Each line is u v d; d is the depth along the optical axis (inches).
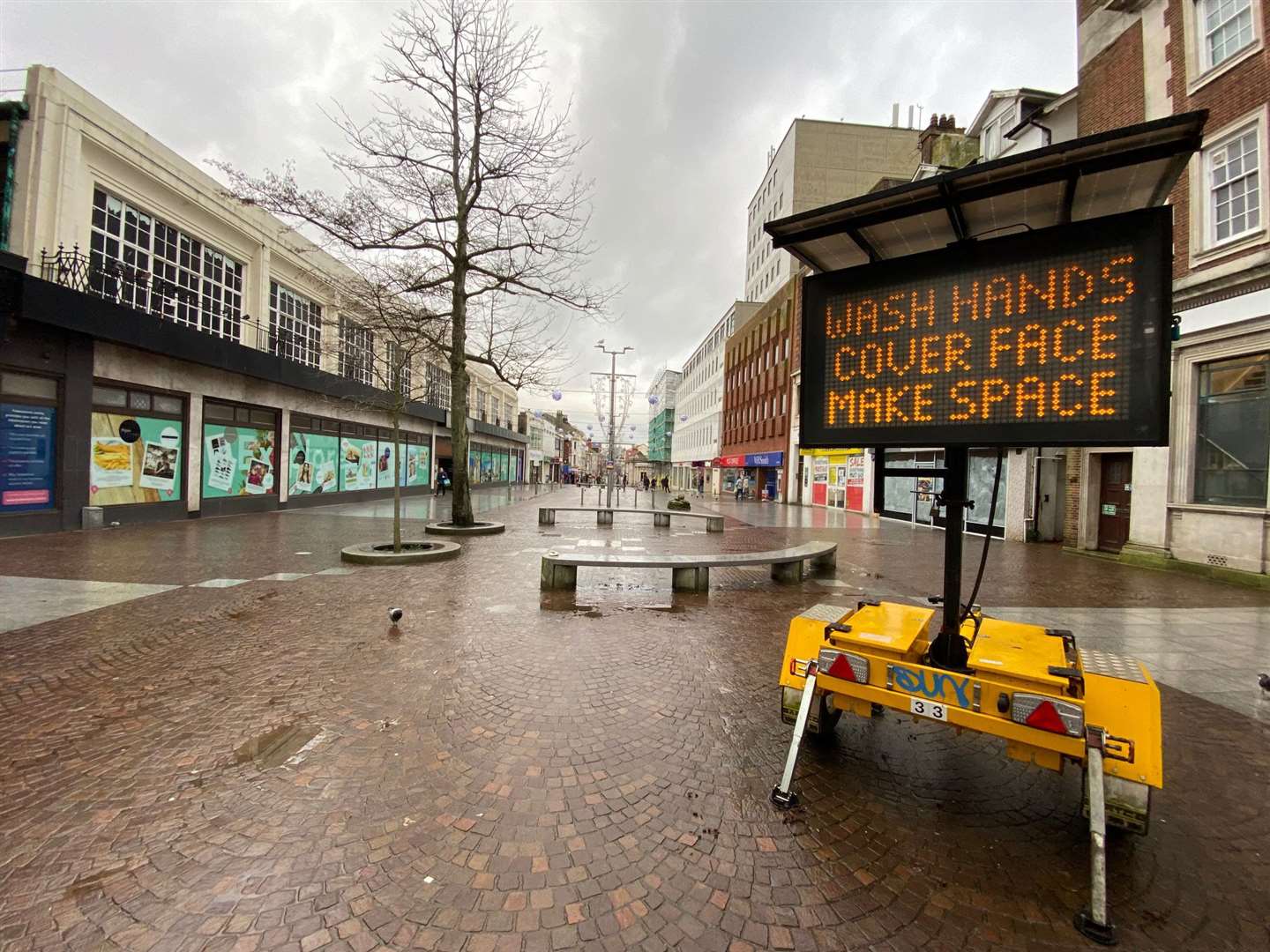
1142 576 364.8
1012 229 113.7
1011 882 86.5
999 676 95.0
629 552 440.5
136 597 255.6
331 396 794.8
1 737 126.5
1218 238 372.5
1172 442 396.5
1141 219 93.9
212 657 181.6
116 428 489.1
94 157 474.9
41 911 76.2
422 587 293.4
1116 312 95.9
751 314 1669.5
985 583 340.2
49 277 432.1
